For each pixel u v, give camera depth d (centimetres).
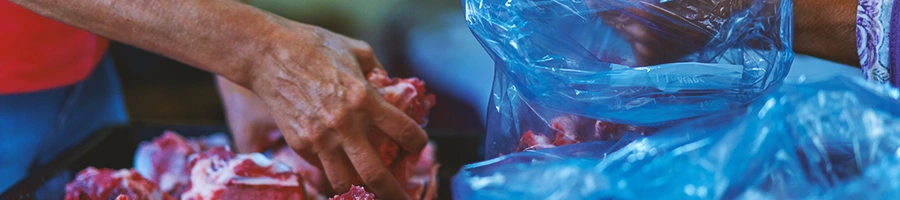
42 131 139
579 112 88
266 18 100
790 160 66
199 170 108
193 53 100
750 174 66
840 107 68
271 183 105
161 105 292
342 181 101
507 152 95
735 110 78
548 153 78
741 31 85
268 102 101
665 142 70
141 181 112
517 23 87
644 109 85
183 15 98
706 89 84
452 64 238
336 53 100
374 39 262
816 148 67
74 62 138
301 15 274
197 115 286
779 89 71
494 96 96
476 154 125
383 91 104
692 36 85
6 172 137
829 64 118
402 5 258
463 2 91
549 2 86
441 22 251
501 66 89
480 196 71
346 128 96
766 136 67
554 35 87
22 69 129
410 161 111
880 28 92
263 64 99
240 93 120
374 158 98
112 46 290
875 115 67
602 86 86
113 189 110
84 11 101
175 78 309
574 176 69
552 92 88
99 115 155
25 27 126
